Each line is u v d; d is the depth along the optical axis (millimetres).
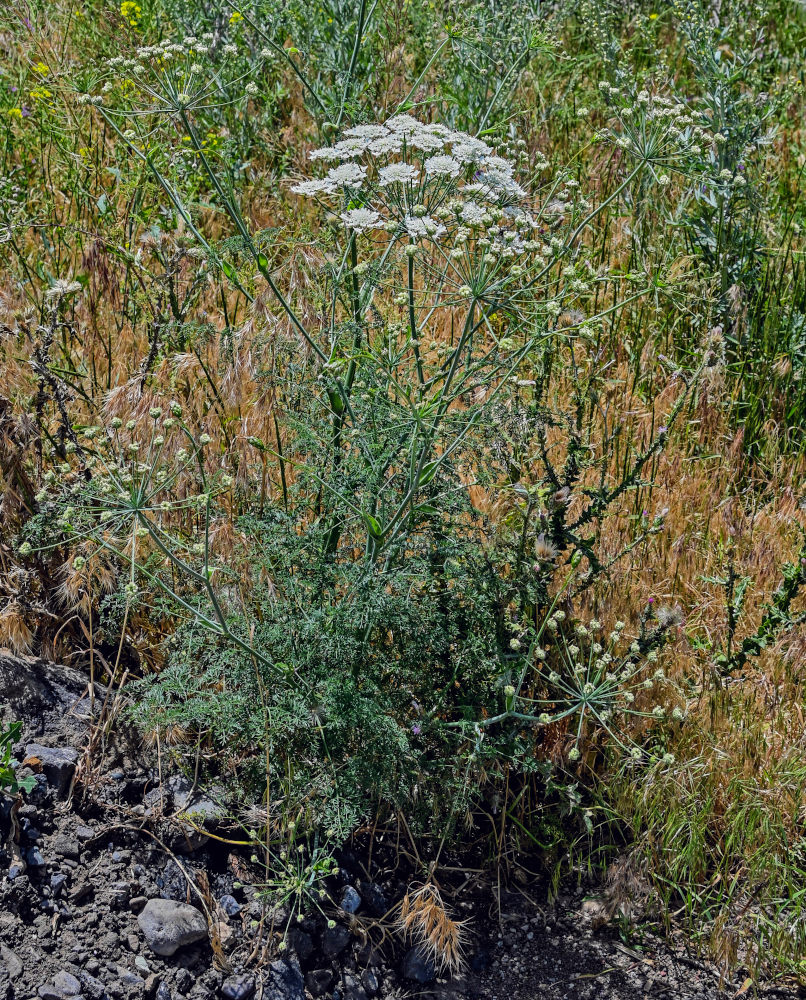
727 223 5102
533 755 3240
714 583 3672
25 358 3688
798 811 3254
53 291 3371
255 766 2967
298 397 3162
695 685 3428
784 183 6184
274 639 2885
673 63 7117
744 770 3279
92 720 3133
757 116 5270
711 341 4359
